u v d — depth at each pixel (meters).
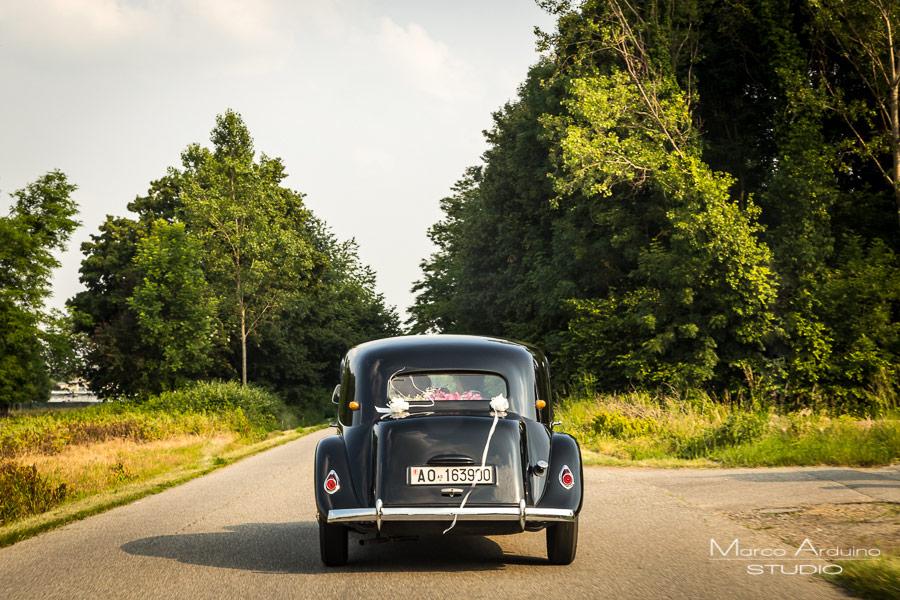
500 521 6.47
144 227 72.75
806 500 9.66
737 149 39.06
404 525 6.48
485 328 56.47
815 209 34.75
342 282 101.69
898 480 10.95
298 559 7.28
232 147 62.00
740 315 32.31
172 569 6.81
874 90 36.00
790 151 35.09
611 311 36.31
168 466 20.38
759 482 11.42
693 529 8.30
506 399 7.24
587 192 33.88
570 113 36.97
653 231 39.22
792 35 35.94
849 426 15.80
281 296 65.06
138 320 62.44
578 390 35.72
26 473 13.62
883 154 37.22
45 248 60.88
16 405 60.94
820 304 32.97
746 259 31.95
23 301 60.28
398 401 7.07
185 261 60.88
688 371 32.41
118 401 56.25
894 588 5.41
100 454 23.52
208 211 60.31
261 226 61.50
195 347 60.44
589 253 38.81
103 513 10.94
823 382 32.38
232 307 64.00
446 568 6.79
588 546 7.64
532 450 6.85
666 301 33.53
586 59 36.84
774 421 18.16
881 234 36.56
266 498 12.00
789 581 5.95
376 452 6.73
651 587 5.86
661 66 35.50
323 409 82.94
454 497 6.49
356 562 7.15
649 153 33.47
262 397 48.56
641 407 22.91
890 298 32.91
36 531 9.25
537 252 45.22
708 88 40.06
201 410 44.91
